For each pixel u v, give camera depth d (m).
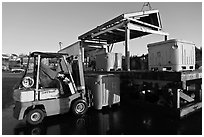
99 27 8.45
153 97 4.96
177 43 4.27
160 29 9.11
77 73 4.79
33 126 3.71
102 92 4.96
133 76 5.08
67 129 3.50
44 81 4.52
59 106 4.15
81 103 4.44
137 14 7.42
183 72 3.73
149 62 5.32
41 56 4.29
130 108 5.10
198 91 5.07
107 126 3.62
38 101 3.85
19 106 3.71
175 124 3.67
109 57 7.18
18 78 16.95
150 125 3.64
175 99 4.16
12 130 3.50
